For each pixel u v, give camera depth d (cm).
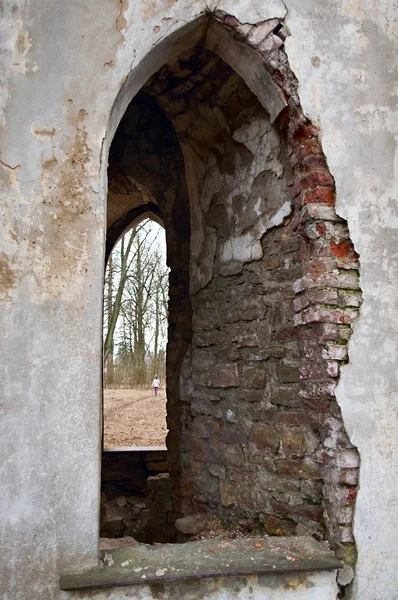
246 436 345
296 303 300
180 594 243
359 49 300
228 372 366
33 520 242
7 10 263
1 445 242
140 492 616
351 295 282
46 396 247
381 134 297
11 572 237
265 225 337
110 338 1638
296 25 294
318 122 290
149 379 1889
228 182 374
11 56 260
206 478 385
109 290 1744
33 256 252
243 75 314
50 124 260
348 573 264
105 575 240
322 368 279
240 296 359
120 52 272
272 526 316
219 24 289
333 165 288
